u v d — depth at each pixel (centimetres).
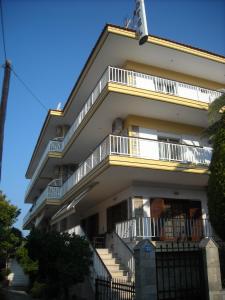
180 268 1060
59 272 1352
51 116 2680
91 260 1409
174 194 1814
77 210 2533
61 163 2738
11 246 2209
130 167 1546
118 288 1006
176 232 1739
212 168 1141
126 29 1744
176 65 2058
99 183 1764
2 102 1243
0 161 1179
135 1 1644
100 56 1909
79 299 1455
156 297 903
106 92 1623
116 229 1731
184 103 1762
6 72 1278
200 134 1994
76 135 2116
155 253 960
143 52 1905
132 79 1758
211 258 1014
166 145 1683
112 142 1573
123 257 1488
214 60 2012
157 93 1709
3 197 2336
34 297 1767
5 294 1927
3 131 1212
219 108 1453
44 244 1451
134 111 1809
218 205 1076
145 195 1742
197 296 1017
